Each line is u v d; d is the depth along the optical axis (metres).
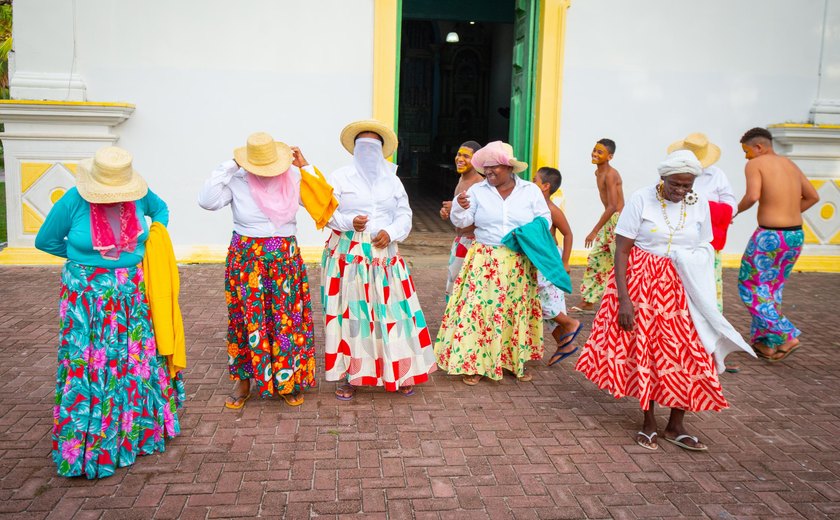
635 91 8.86
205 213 8.27
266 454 3.89
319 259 8.46
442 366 5.03
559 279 4.79
